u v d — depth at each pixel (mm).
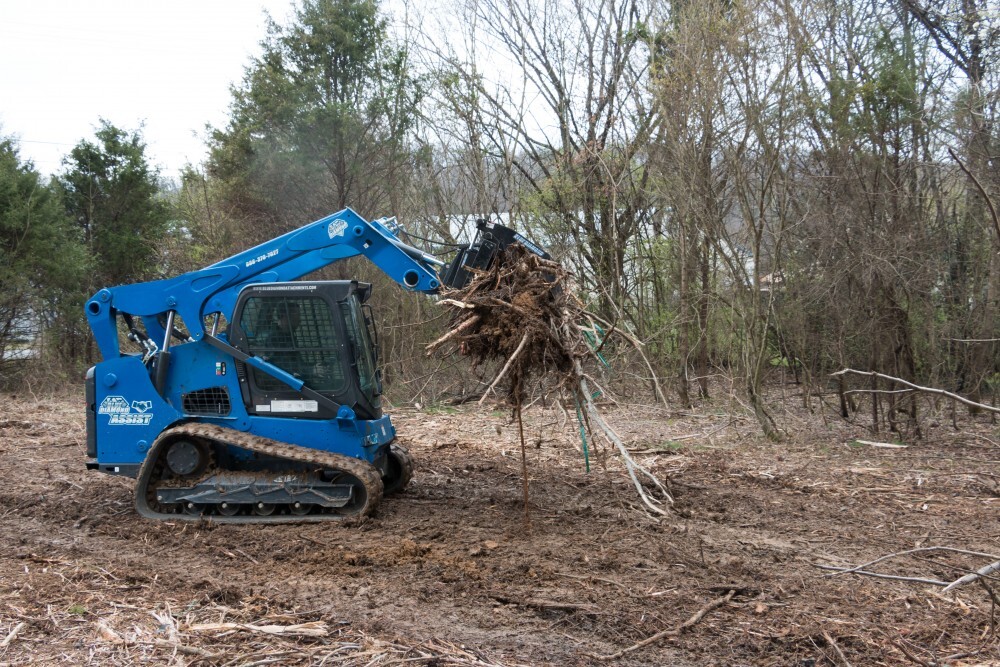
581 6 16188
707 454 10164
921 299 11930
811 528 6922
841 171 11766
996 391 12891
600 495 8031
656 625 4855
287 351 7145
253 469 7266
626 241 16328
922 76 11594
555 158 16719
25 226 18688
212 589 5445
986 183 10812
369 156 18547
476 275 6531
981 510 7445
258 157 18656
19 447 10977
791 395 15664
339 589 5445
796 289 13039
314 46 17984
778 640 4652
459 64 17219
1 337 19125
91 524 7051
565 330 6141
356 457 7098
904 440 11250
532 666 4352
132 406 7266
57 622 4883
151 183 23266
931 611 5047
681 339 14844
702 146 12133
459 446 10750
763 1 11102
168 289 7293
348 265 18047
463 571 5730
